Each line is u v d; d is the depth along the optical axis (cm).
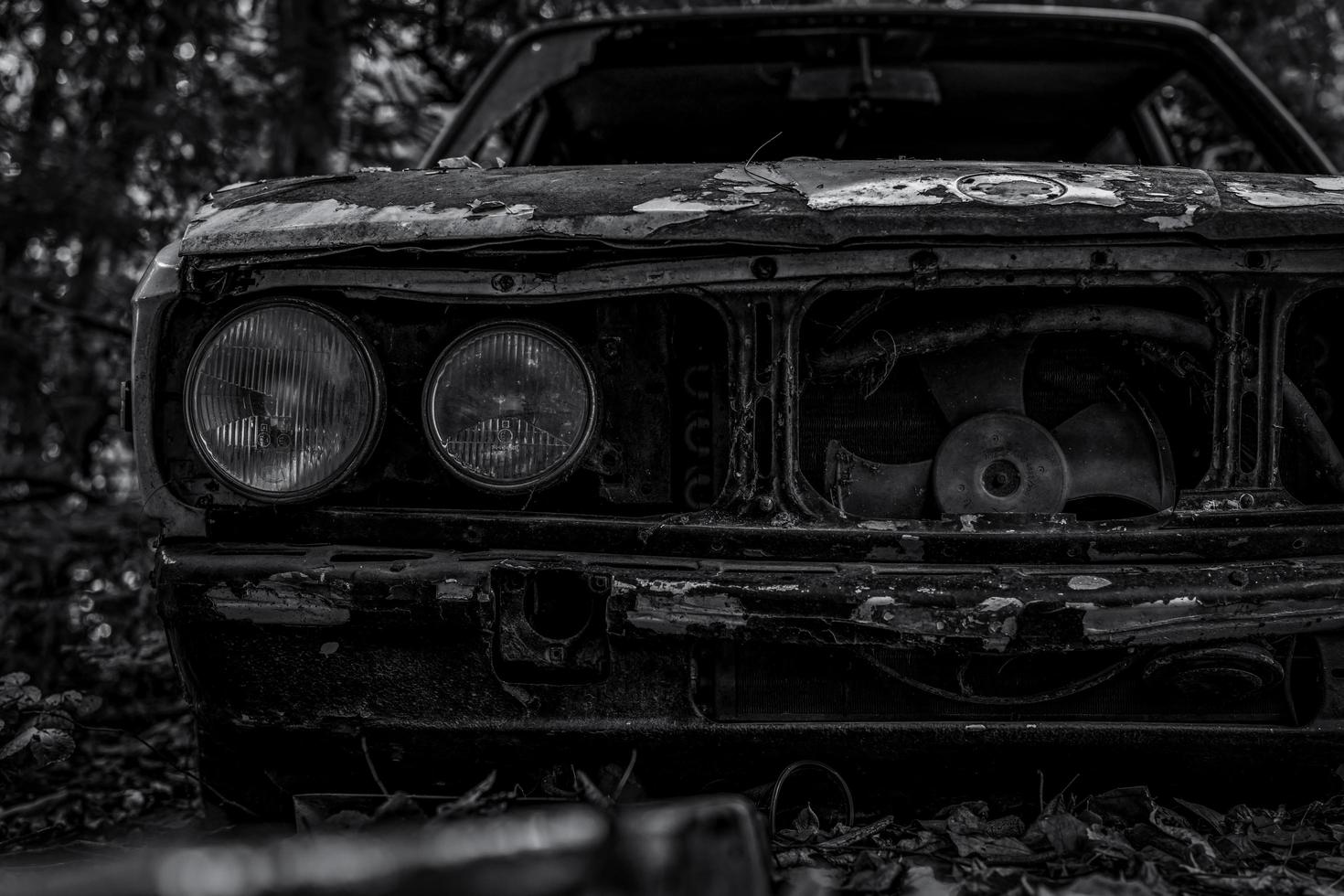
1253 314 196
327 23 579
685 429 207
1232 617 185
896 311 208
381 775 197
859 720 190
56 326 534
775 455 192
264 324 194
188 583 189
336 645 190
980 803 200
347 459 193
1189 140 483
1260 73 653
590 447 193
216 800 207
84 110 585
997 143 372
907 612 181
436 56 638
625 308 200
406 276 194
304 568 187
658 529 190
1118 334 203
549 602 193
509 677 189
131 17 569
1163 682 191
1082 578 184
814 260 191
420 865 112
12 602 408
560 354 193
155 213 541
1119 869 176
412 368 198
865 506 206
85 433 557
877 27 322
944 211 187
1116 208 189
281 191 212
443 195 200
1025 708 191
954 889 169
